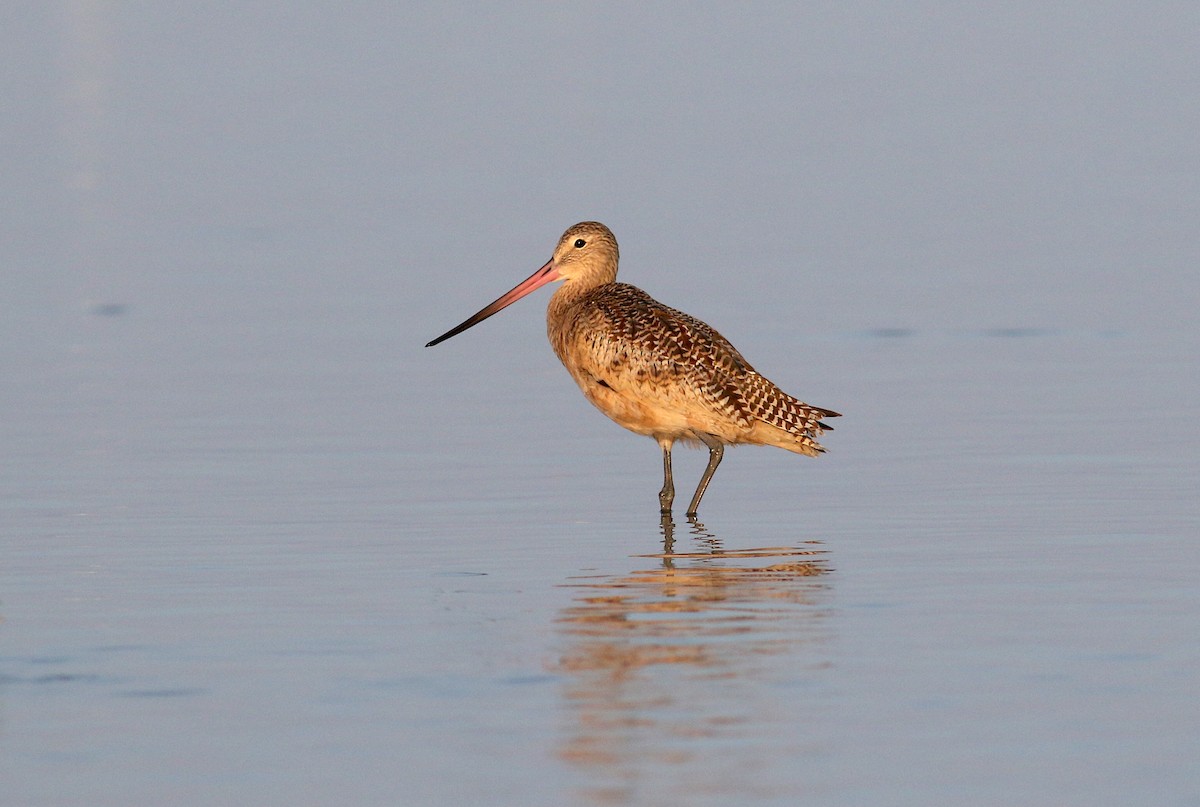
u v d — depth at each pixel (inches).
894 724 343.9
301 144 1956.2
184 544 520.4
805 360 876.0
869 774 318.3
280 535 533.3
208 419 737.0
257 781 319.3
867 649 396.5
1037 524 533.0
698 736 338.6
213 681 377.1
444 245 1322.6
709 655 393.4
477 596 455.2
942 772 319.3
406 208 1520.7
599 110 2139.5
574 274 650.2
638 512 573.3
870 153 1797.5
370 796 311.4
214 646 405.4
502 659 392.5
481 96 2290.8
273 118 2150.6
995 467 626.2
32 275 1190.3
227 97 2338.8
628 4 3159.5
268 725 348.2
